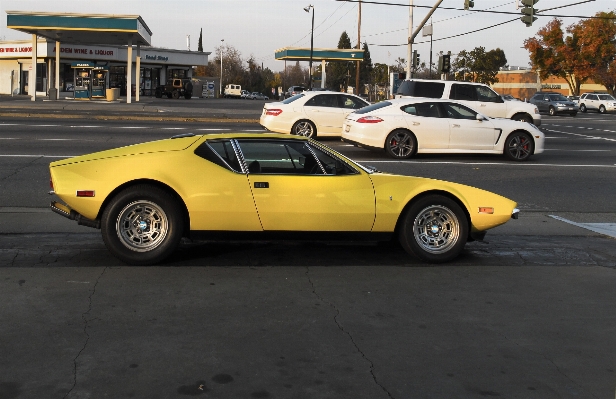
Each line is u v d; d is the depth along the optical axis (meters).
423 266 7.13
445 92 22.17
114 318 5.22
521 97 84.19
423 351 4.78
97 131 20.12
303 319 5.35
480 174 14.52
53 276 6.29
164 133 20.34
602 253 8.11
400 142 16.45
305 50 59.56
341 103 20.00
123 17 38.47
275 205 6.70
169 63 63.91
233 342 4.82
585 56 63.28
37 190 11.00
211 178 6.65
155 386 4.07
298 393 4.05
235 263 7.00
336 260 7.27
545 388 4.25
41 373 4.21
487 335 5.14
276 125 19.59
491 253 7.90
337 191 6.81
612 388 4.27
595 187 13.41
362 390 4.12
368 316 5.48
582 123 33.72
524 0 26.55
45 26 37.69
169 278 6.35
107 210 6.57
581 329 5.34
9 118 23.98
